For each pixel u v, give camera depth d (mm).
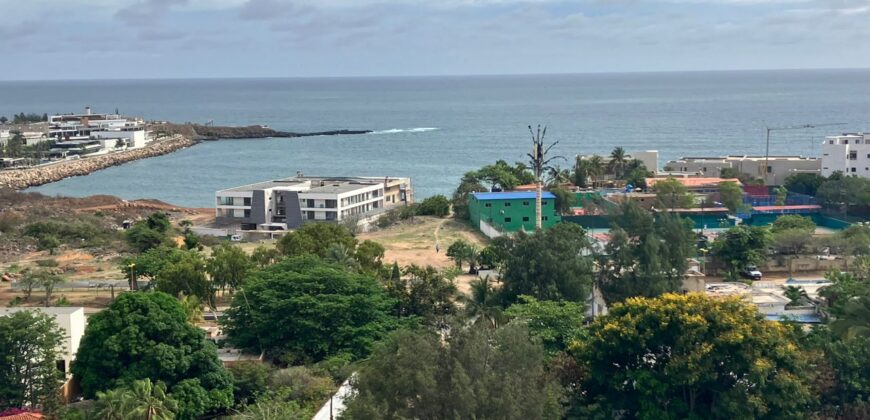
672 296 67625
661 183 175750
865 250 126750
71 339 78875
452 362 53875
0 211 199875
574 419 63156
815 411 65250
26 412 67125
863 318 66562
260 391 75375
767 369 62062
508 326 59312
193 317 92875
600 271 98875
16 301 108625
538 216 115625
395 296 94375
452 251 130625
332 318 86875
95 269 135250
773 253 129000
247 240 170125
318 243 116188
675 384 63281
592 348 67062
